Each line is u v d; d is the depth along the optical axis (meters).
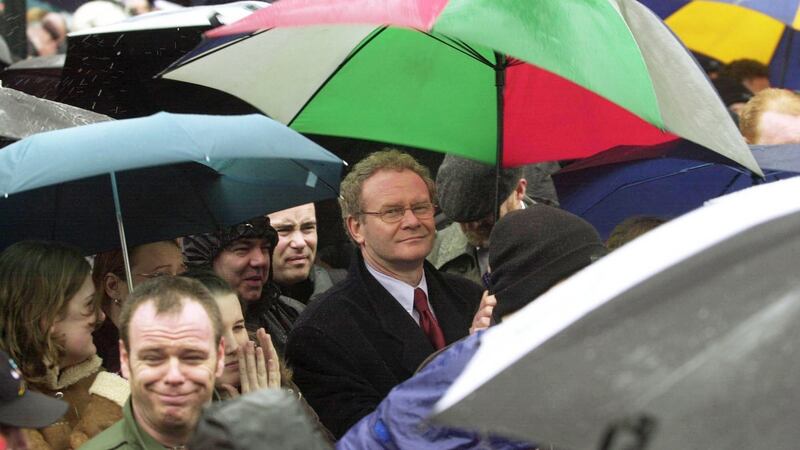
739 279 4.79
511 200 16.06
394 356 13.62
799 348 4.78
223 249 14.38
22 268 11.73
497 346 4.88
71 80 18.28
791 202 4.98
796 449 4.78
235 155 11.60
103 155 11.32
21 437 8.70
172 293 10.36
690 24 22.78
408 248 13.91
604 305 4.73
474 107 15.06
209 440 6.17
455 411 4.75
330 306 13.75
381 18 11.34
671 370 4.73
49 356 11.67
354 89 14.84
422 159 19.25
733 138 12.16
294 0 11.99
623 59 11.52
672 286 4.75
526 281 10.70
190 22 18.14
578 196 17.41
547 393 4.72
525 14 11.48
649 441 4.73
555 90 15.02
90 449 10.38
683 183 17.16
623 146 16.45
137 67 18.17
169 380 10.17
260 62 14.68
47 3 21.59
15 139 13.80
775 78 22.47
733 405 4.75
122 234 12.90
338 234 19.41
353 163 19.02
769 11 22.41
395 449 9.16
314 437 6.24
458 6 11.43
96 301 12.23
